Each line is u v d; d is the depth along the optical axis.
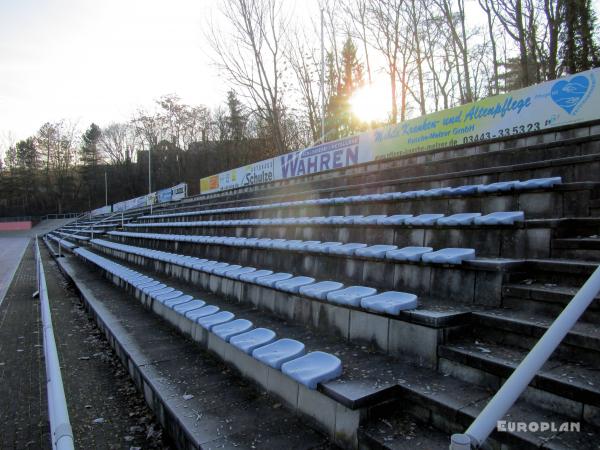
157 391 3.54
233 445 2.60
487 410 1.42
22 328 7.66
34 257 23.89
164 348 4.83
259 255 6.38
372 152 9.16
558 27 16.56
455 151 6.99
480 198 4.45
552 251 3.36
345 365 2.96
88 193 68.75
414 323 2.93
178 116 54.59
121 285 9.50
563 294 2.68
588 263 2.93
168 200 26.20
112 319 6.41
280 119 24.45
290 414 3.03
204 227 10.16
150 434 3.43
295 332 3.98
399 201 5.44
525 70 16.81
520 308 2.96
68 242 26.55
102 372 5.01
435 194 4.89
